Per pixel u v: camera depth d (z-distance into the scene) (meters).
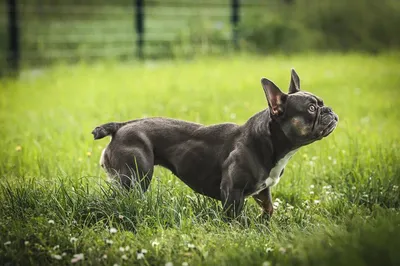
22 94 23.48
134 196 10.28
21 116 19.70
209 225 9.87
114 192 10.41
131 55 33.28
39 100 22.27
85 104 21.28
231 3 37.50
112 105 20.95
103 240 9.22
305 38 37.06
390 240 7.86
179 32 35.03
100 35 35.69
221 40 35.38
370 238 8.00
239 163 10.18
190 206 10.59
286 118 10.08
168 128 10.85
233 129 10.59
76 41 34.53
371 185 12.04
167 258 8.66
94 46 34.50
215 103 20.95
